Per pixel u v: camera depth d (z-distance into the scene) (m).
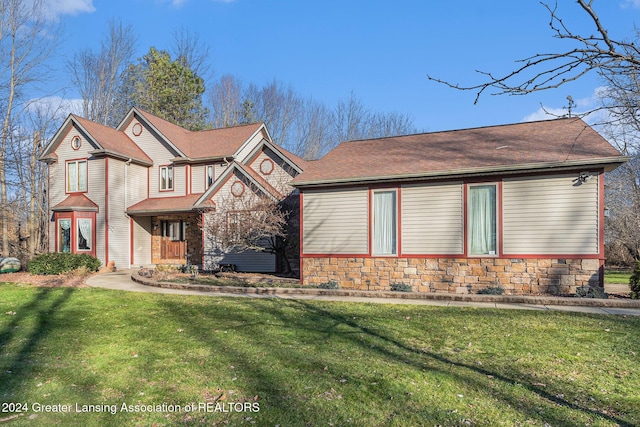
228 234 15.48
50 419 4.02
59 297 11.35
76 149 21.00
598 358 5.62
